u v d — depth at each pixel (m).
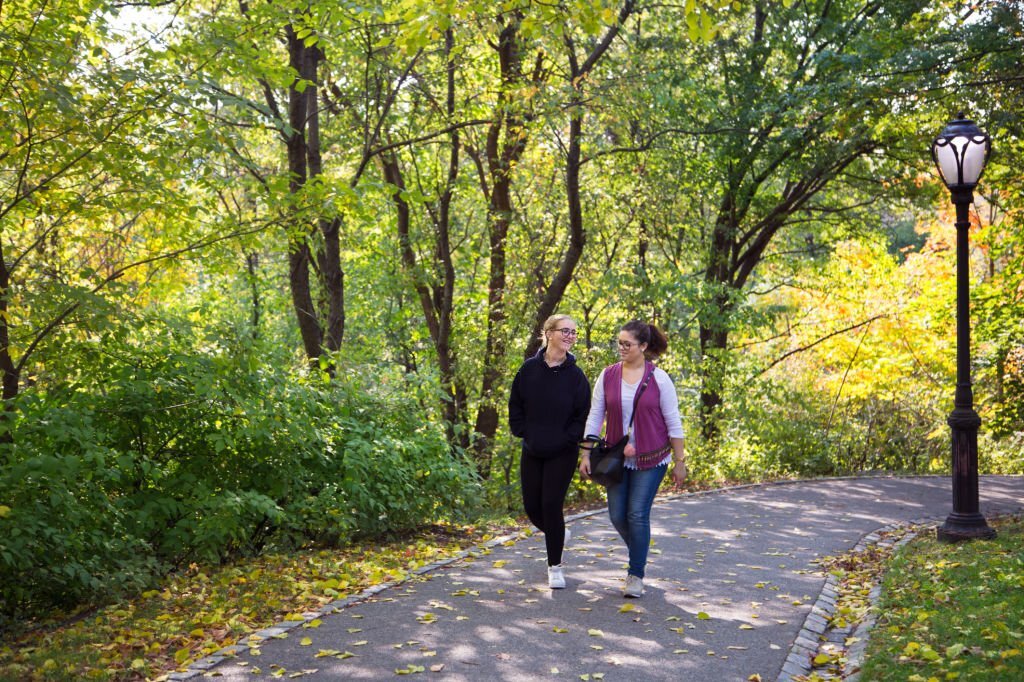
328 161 15.61
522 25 7.82
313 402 9.01
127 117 7.84
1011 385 17.84
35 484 6.36
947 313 21.14
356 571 7.66
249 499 7.77
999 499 12.46
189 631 5.83
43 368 7.98
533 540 9.09
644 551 6.58
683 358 17.98
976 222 23.05
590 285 17.92
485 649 5.35
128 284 8.66
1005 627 5.25
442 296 18.19
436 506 10.53
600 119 15.33
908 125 16.31
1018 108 13.65
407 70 14.12
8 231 9.25
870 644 5.36
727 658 5.23
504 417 17.45
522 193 17.91
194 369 7.88
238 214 9.88
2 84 7.28
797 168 18.58
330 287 13.80
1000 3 13.33
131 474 7.23
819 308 23.27
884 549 8.66
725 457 17.59
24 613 6.47
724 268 20.22
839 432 19.00
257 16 9.91
